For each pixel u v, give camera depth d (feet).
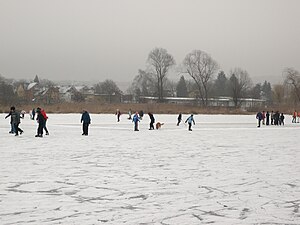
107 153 54.03
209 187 31.91
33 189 30.53
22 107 219.41
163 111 218.79
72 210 24.72
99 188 31.12
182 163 45.14
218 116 203.82
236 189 31.30
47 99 319.27
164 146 64.49
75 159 47.52
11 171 38.45
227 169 41.01
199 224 22.26
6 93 311.68
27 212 24.22
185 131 103.86
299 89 306.35
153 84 322.14
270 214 24.35
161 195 28.94
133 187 31.58
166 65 315.17
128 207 25.55
